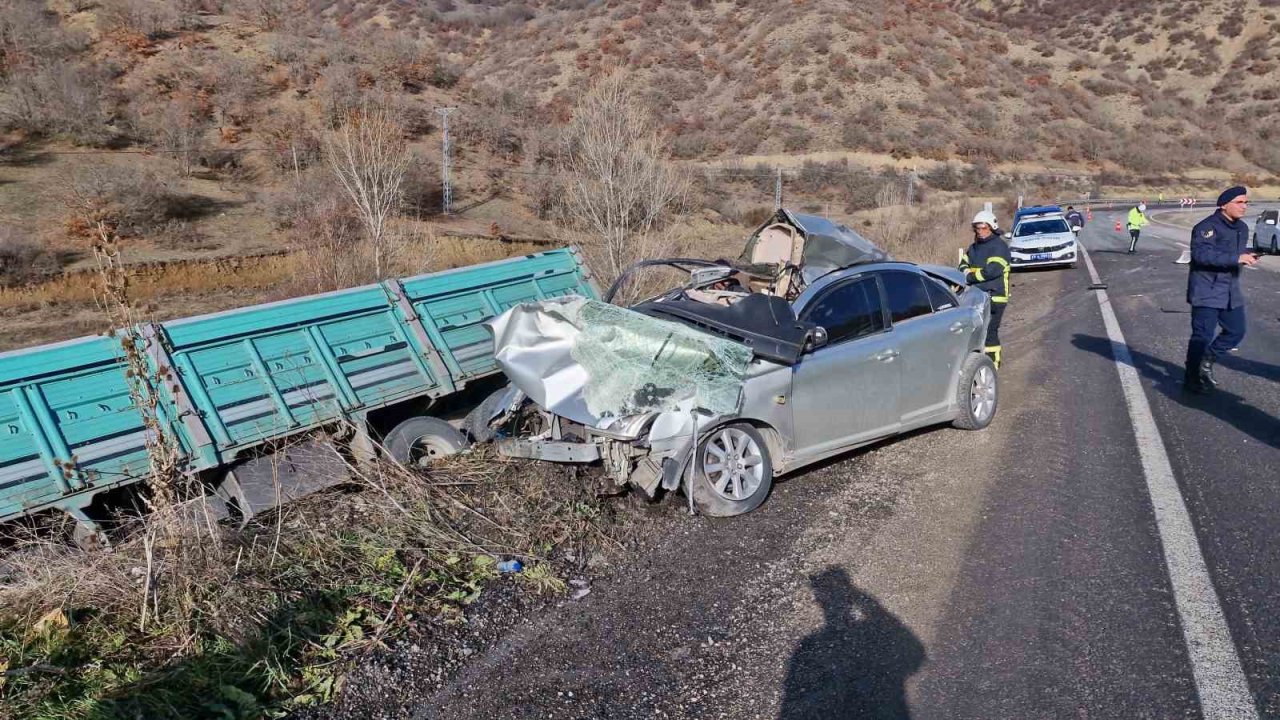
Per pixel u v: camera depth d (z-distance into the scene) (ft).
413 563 14.93
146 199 73.56
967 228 79.30
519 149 122.01
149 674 11.32
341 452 18.66
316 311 19.34
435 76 140.77
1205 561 13.96
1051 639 11.88
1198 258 24.06
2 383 14.44
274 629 12.54
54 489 14.44
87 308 51.98
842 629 12.46
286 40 133.49
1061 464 19.12
